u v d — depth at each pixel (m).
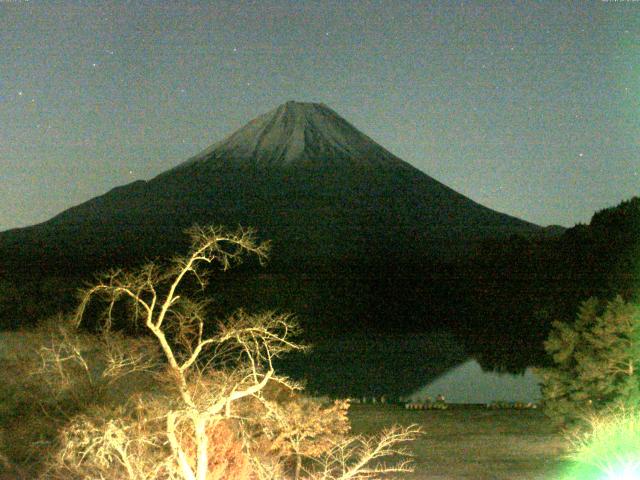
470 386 41.03
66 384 15.96
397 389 39.75
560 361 20.08
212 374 12.41
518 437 21.47
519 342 58.12
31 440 15.49
